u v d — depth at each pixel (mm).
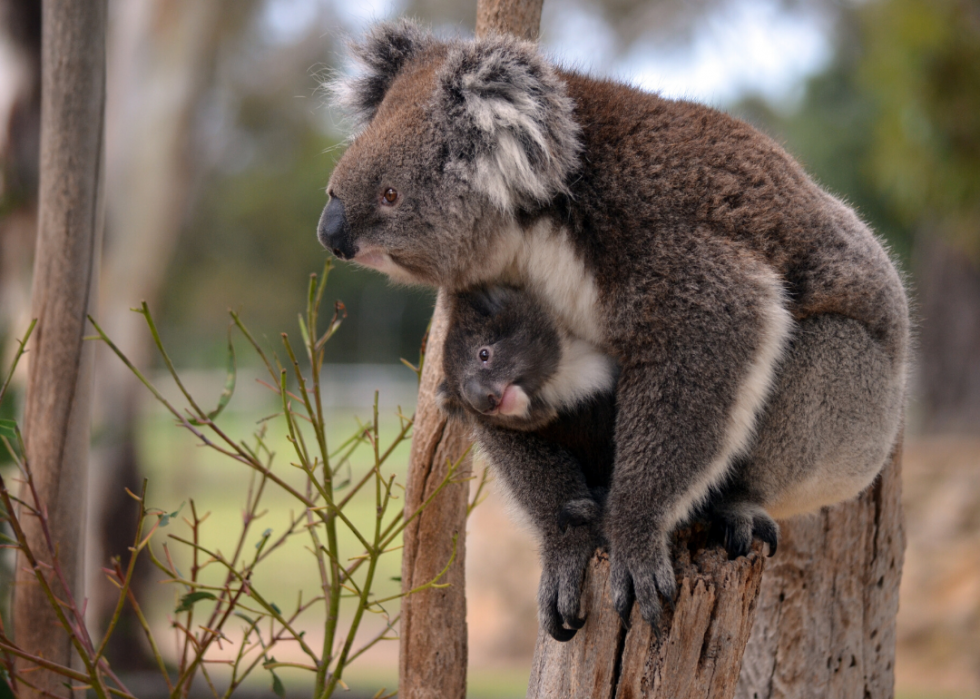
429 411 7785
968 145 22156
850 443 7000
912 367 8219
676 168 6641
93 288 7840
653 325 6410
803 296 6848
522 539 21953
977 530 20656
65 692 7711
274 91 35281
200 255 65812
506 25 7914
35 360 7660
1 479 6383
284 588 21250
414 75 7738
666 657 5984
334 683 6594
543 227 6867
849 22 36219
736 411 6355
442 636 7750
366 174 7211
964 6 21750
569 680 6273
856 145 52188
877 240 7535
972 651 19391
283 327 73250
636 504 6305
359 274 75438
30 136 14977
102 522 20406
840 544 8391
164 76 22234
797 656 8461
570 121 6676
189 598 6742
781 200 6828
